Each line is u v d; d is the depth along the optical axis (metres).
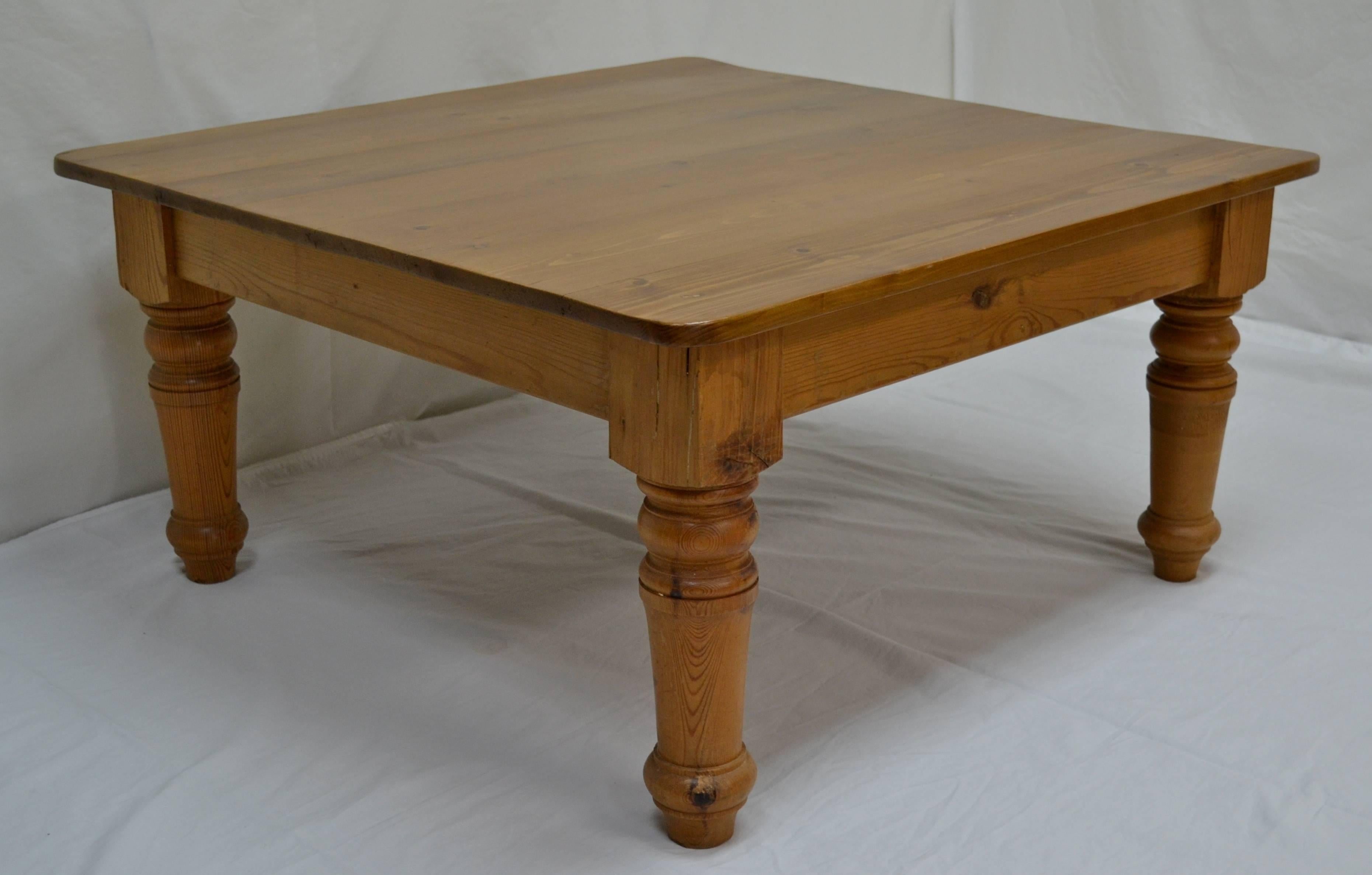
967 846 1.39
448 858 1.38
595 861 1.37
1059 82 3.14
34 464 2.11
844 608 1.87
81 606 1.90
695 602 1.28
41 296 2.06
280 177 1.65
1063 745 1.55
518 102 2.12
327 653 1.77
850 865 1.36
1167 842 1.39
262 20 2.21
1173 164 1.67
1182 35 2.94
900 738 1.58
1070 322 1.53
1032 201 1.49
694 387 1.16
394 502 2.24
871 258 1.27
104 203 2.09
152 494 2.23
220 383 1.85
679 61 2.47
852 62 3.12
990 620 1.83
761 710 1.63
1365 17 2.71
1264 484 2.25
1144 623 1.82
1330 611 1.84
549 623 1.85
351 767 1.53
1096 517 2.14
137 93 2.10
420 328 1.43
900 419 2.56
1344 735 1.56
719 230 1.39
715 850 1.39
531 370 1.32
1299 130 2.85
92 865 1.36
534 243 1.34
